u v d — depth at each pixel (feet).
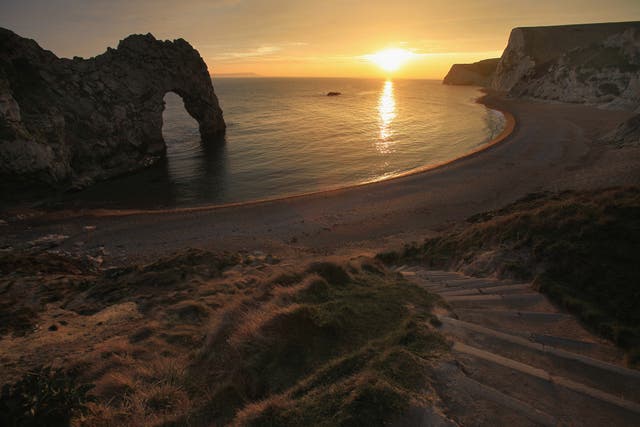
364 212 98.53
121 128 168.55
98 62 175.01
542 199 69.26
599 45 327.47
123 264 73.77
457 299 28.60
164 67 202.39
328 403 14.43
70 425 16.70
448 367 16.47
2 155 115.85
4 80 125.70
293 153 182.39
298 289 28.53
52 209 112.88
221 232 89.56
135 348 26.84
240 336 22.54
